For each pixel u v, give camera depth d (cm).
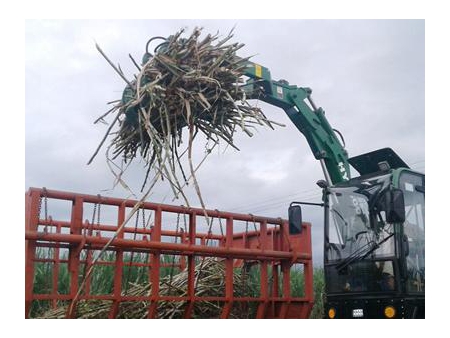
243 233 766
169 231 738
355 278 667
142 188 588
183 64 589
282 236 710
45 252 640
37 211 510
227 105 606
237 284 708
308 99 812
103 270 667
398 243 640
